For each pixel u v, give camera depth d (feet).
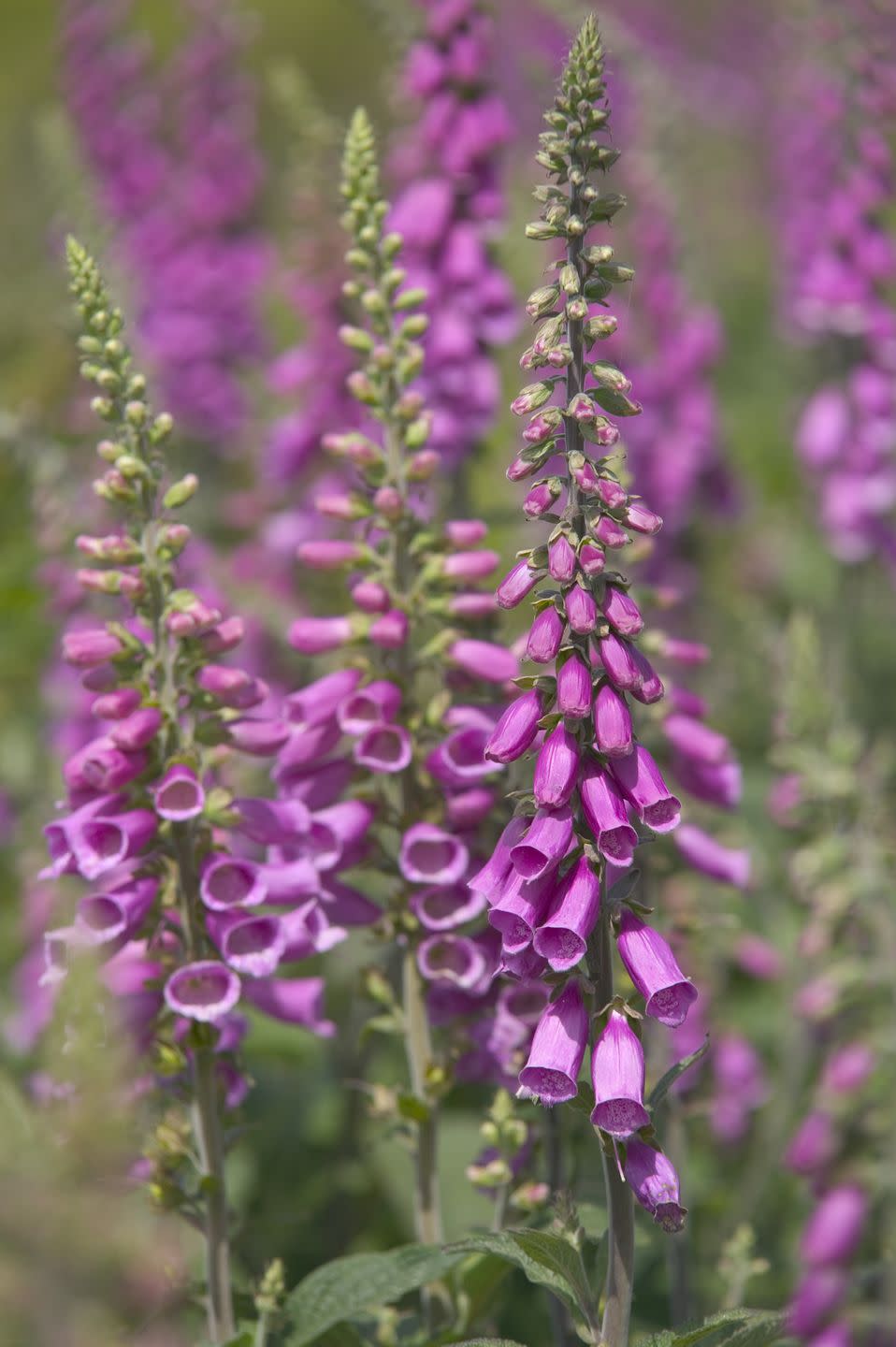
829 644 11.85
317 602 10.00
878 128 10.78
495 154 8.51
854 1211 6.29
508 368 9.27
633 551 6.88
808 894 6.63
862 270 10.93
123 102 15.19
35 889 7.77
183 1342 5.94
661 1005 5.39
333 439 6.36
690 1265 7.13
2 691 10.84
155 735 5.94
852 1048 6.30
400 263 8.55
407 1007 6.40
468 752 6.31
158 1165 5.98
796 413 13.74
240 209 14.60
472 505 8.52
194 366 14.07
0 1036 7.10
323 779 6.40
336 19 30.53
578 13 9.16
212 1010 5.84
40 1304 5.05
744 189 21.68
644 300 11.49
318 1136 7.80
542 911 5.34
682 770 6.91
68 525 8.70
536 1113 6.46
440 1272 6.00
